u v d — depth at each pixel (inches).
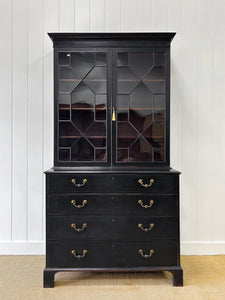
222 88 107.0
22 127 107.9
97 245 84.9
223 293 81.2
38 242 107.8
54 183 84.9
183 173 108.0
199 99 107.3
